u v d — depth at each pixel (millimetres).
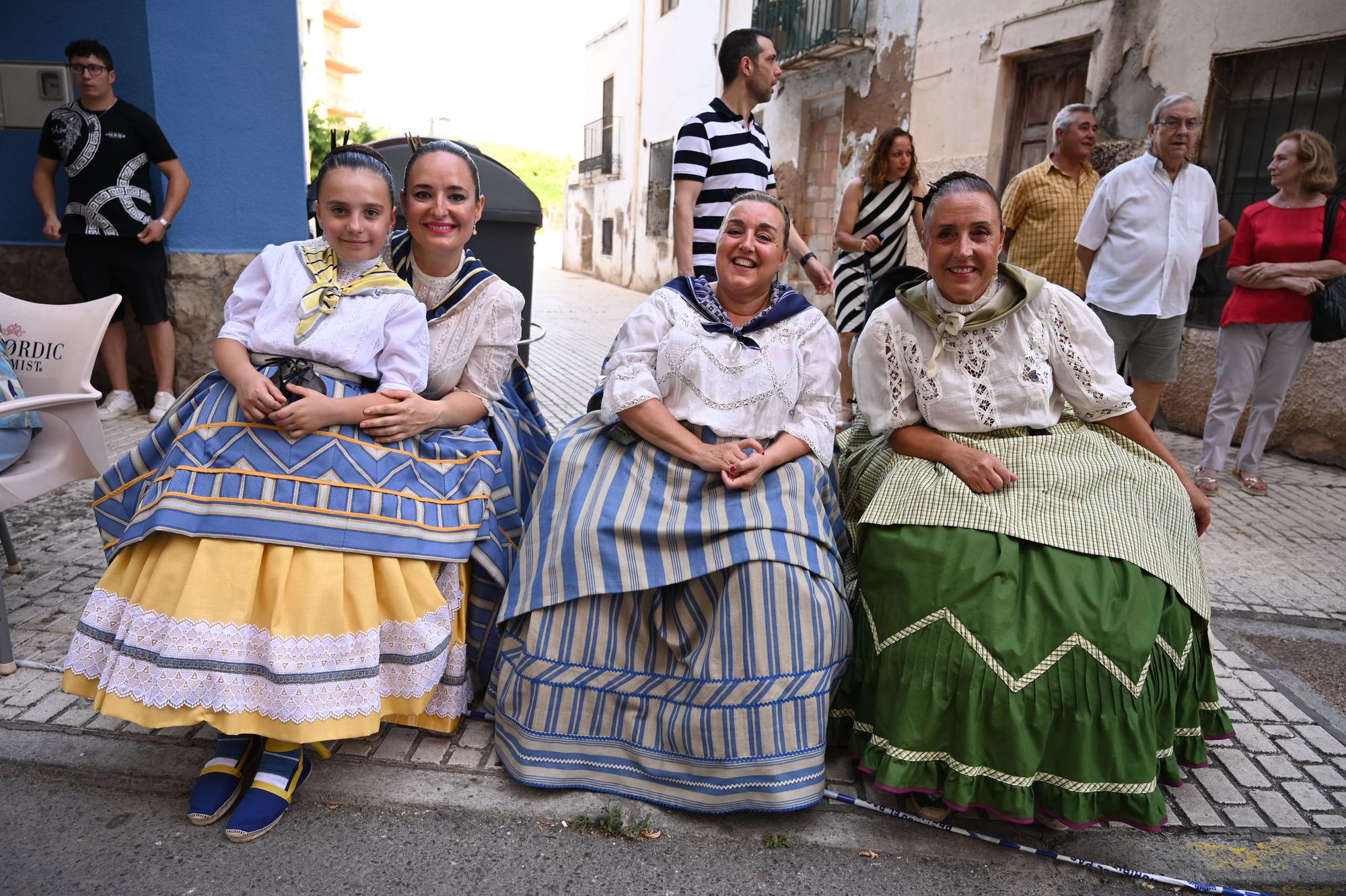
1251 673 3123
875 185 5395
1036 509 2314
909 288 2621
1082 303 2523
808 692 2229
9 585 3291
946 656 2186
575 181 25656
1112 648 2123
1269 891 2115
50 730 2467
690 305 2670
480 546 2535
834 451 3131
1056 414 2596
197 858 2057
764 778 2201
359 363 2346
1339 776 2553
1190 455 5797
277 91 5789
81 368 2963
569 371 8188
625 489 2471
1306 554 4219
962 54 8508
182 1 5492
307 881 2010
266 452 2205
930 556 2256
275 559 2145
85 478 2975
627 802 2305
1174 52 6305
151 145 5348
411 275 2635
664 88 17734
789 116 12391
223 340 2334
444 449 2461
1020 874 2146
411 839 2154
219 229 5801
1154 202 4656
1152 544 2312
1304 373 5762
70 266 5395
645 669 2365
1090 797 2133
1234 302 4957
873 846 2207
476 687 2705
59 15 5422
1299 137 4734
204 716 2084
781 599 2250
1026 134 7945
